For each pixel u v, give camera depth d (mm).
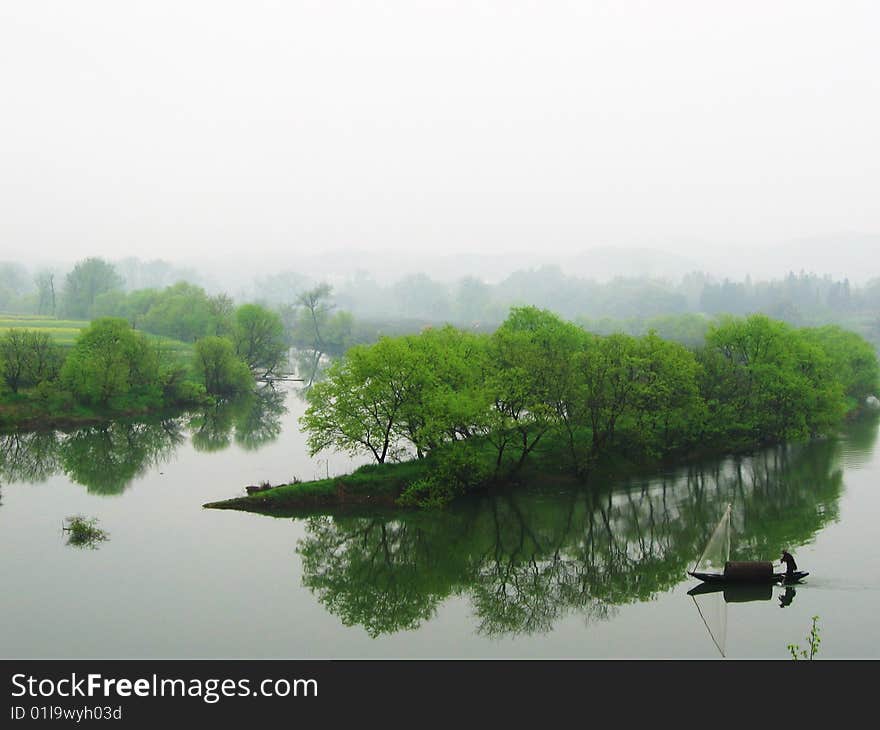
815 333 102562
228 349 117062
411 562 45906
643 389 61469
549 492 57781
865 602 38562
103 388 93500
